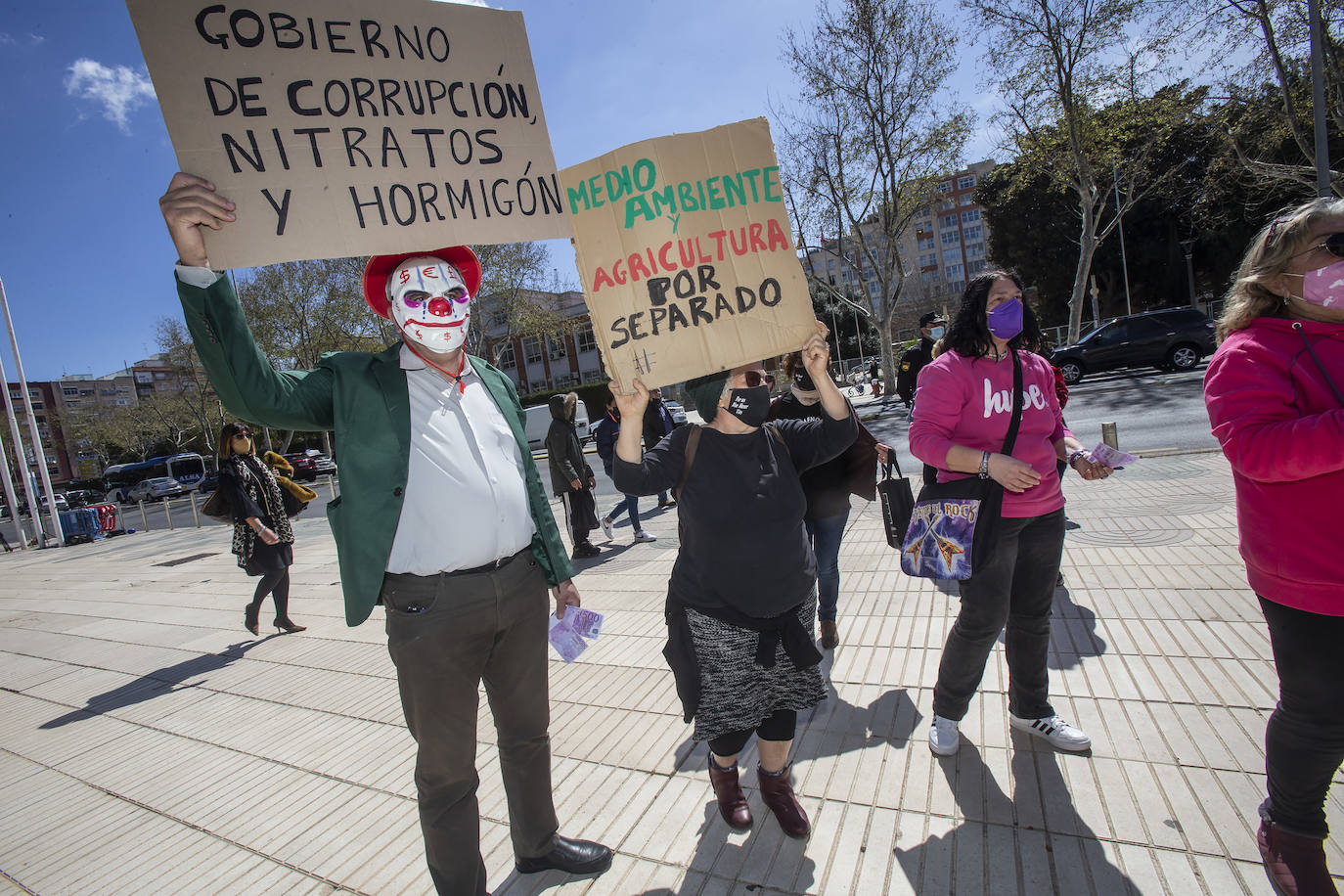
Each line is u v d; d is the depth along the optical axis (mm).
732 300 2230
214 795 3135
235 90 1799
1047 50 19359
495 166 2107
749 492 2188
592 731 3240
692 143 2230
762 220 2260
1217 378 1749
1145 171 22797
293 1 1865
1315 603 1625
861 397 27797
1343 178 15055
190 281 1689
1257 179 20156
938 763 2617
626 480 2146
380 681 4297
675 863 2299
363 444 1930
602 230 2188
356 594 1906
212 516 5262
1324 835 1801
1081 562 4504
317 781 3164
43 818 3102
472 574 1987
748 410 2201
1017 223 34062
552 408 6836
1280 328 1676
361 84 1941
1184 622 3477
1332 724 1666
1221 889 1913
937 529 2420
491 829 2613
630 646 4246
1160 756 2490
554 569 2209
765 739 2348
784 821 2328
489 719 3525
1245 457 1625
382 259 2156
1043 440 2486
